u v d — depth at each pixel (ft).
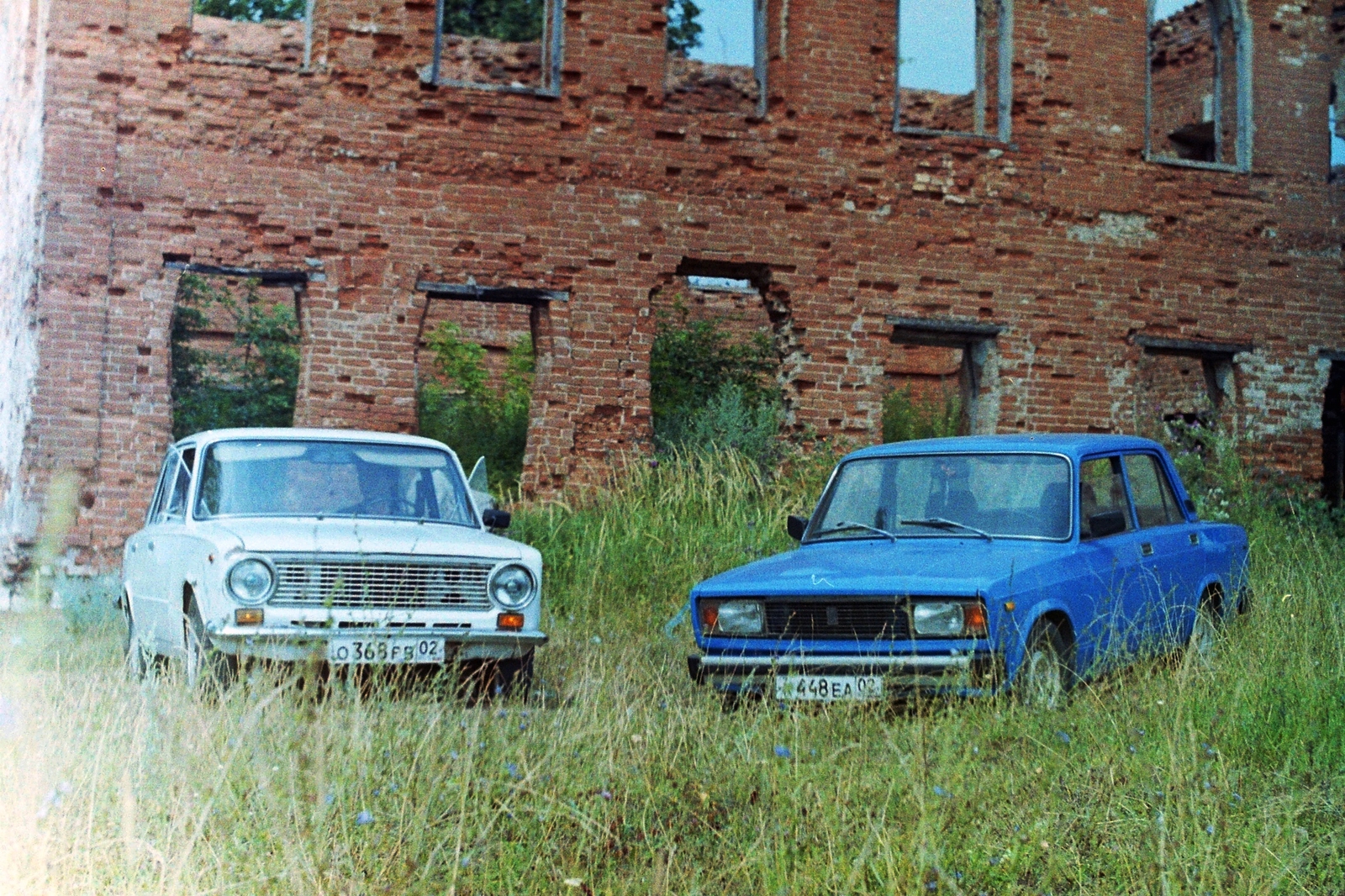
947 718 20.04
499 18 94.84
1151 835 15.30
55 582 39.99
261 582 22.82
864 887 13.76
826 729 20.07
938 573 22.20
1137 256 53.47
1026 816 16.22
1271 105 55.67
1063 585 23.00
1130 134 53.52
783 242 49.55
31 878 13.08
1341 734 19.02
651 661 27.09
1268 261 55.26
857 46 50.52
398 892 13.51
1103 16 53.36
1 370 48.65
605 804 15.99
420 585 23.94
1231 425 54.90
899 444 28.14
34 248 43.16
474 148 46.83
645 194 48.29
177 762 16.19
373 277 45.75
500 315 78.84
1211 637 26.71
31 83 46.19
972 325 51.26
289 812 14.39
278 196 45.09
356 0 46.03
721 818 16.17
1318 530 48.49
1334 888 14.57
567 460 46.96
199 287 62.39
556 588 35.86
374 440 28.43
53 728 17.20
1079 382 52.44
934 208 51.13
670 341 55.77
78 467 42.63
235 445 27.32
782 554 26.40
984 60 53.83
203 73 44.60
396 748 17.12
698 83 59.31
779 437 49.65
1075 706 21.21
